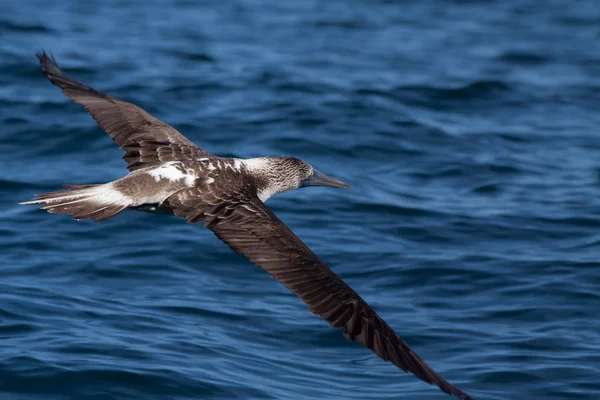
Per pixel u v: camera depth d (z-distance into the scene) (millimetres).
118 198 9453
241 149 21859
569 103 28359
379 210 18875
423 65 31359
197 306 14500
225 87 26625
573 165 22766
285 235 8602
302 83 27406
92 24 33719
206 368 12320
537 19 40219
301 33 35250
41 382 11547
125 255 16172
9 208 17906
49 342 12609
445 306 15016
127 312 13992
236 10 38562
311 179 11312
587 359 13148
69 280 15172
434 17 39750
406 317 14570
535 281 15750
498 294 15391
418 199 19781
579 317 14562
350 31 36156
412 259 16594
